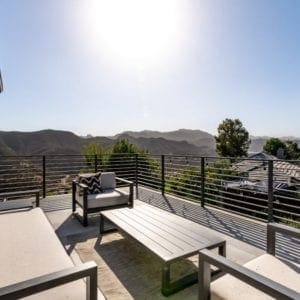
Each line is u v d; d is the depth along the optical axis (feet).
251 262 6.39
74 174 20.17
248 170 13.76
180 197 17.66
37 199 11.48
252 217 13.14
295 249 9.34
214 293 5.25
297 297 3.87
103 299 5.27
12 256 6.48
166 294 6.97
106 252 9.48
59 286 4.83
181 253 6.95
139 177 21.71
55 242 7.34
